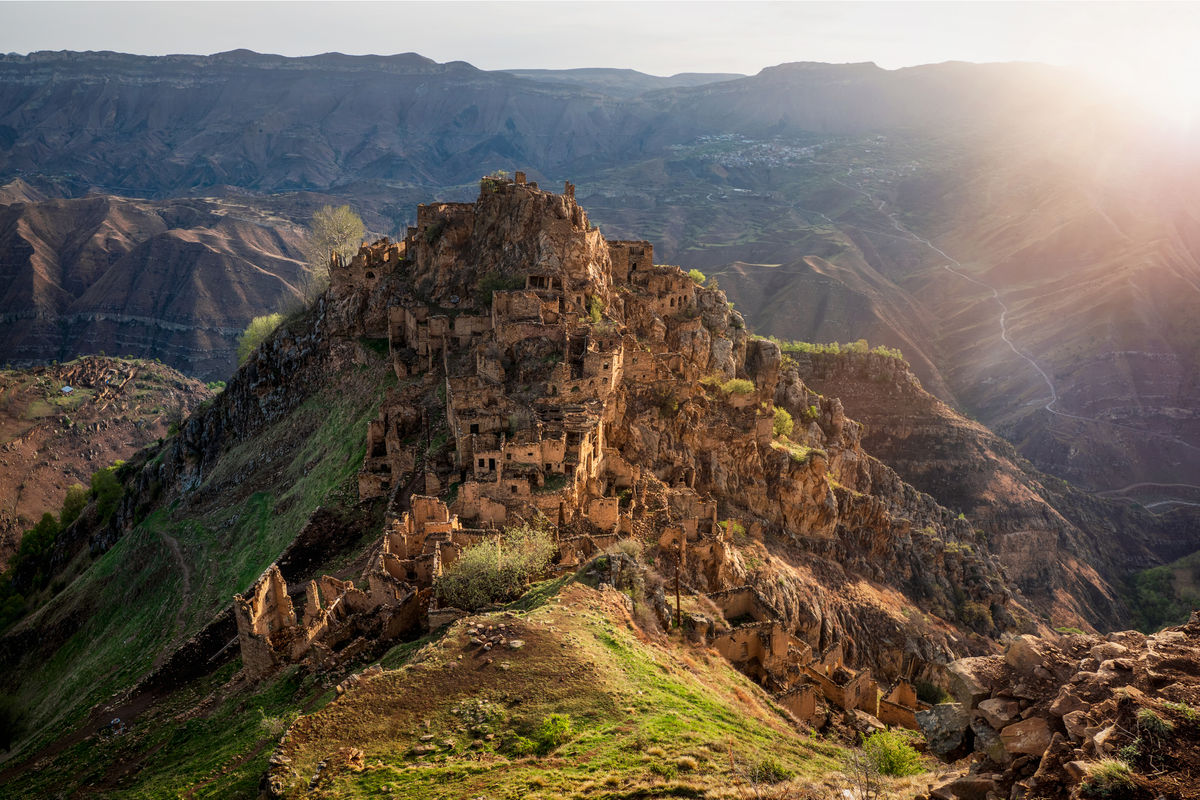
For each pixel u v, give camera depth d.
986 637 151.00
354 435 121.56
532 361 112.19
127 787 59.56
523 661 51.25
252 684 68.81
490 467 91.50
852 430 186.62
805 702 64.31
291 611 73.50
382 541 84.38
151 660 97.06
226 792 46.84
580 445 94.50
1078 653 33.50
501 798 38.72
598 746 42.91
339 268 153.75
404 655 57.03
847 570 142.25
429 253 145.88
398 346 138.62
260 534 119.38
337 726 46.34
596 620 58.19
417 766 42.44
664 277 154.50
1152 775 26.22
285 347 163.38
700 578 93.12
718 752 42.88
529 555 71.12
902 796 36.22
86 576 147.62
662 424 123.56
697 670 59.38
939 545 165.75
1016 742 30.91
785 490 137.62
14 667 135.38
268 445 149.25
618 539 83.25
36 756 74.19
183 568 124.81
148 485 178.12
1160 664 30.11
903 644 128.88
